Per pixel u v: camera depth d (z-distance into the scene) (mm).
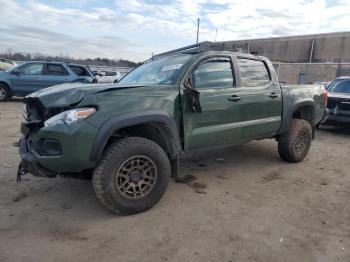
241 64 5027
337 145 7758
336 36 53250
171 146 4137
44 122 3518
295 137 5789
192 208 4039
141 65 5438
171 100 4027
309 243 3326
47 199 4195
